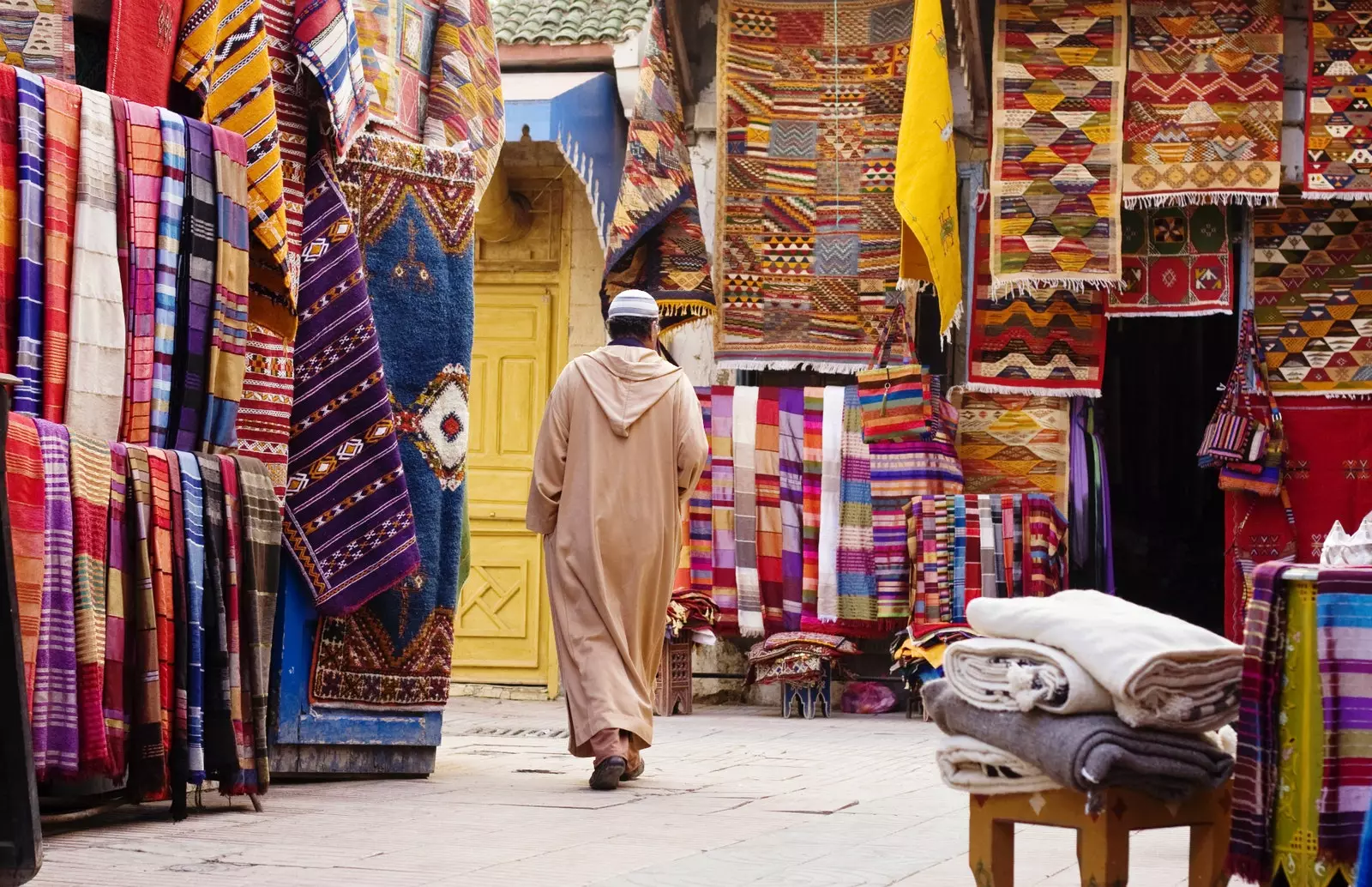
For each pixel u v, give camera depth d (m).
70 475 4.30
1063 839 4.36
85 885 3.47
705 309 10.48
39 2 5.25
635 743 5.77
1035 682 2.88
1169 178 10.13
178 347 4.91
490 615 11.46
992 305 10.55
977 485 10.55
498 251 11.70
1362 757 2.80
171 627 4.64
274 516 5.09
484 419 11.62
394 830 4.46
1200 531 14.83
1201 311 10.41
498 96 7.26
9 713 3.09
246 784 4.83
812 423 10.34
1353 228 10.47
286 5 5.70
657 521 5.84
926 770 6.49
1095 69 10.18
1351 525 10.35
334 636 5.75
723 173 10.80
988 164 10.77
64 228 4.60
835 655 9.95
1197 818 3.02
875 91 10.78
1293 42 10.44
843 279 10.73
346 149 5.70
